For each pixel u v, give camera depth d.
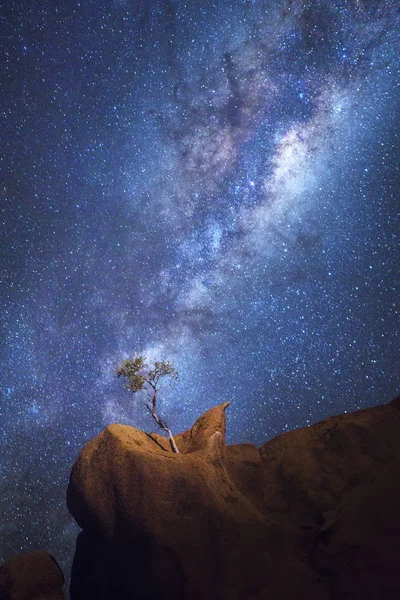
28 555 8.50
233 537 7.23
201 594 7.02
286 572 7.13
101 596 7.78
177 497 7.38
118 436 8.00
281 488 8.66
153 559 7.20
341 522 7.40
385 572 6.98
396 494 7.36
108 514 7.54
